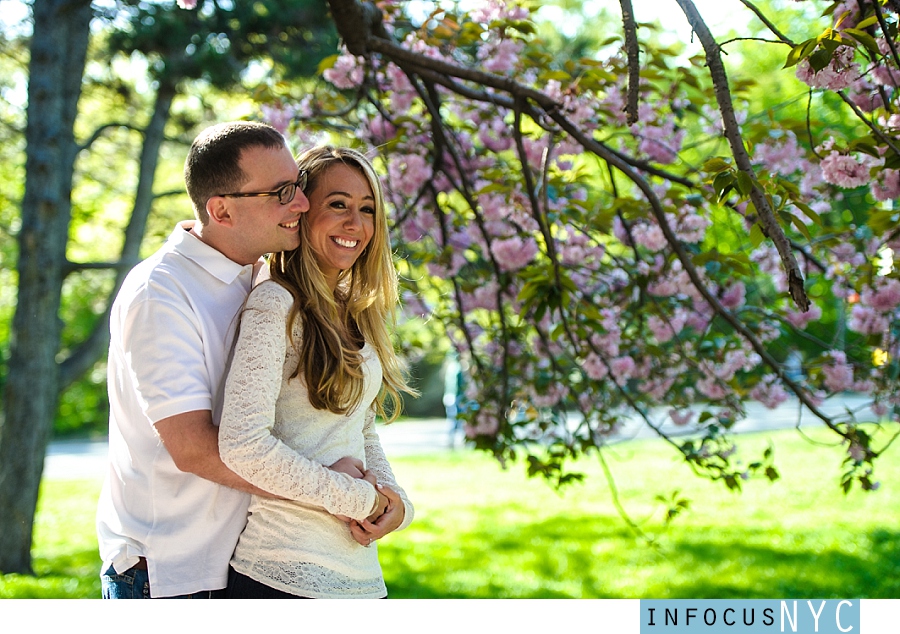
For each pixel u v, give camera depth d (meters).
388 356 2.29
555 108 3.58
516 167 4.73
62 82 7.78
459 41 4.39
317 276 2.07
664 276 4.36
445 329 5.28
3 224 12.59
